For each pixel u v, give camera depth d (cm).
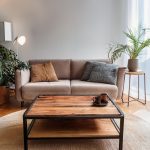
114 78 324
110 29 432
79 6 425
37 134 189
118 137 186
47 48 438
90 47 438
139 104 342
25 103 350
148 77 381
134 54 346
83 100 232
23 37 392
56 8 426
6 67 362
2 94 341
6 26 403
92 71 341
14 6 425
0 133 232
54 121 222
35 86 310
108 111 193
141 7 382
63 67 369
